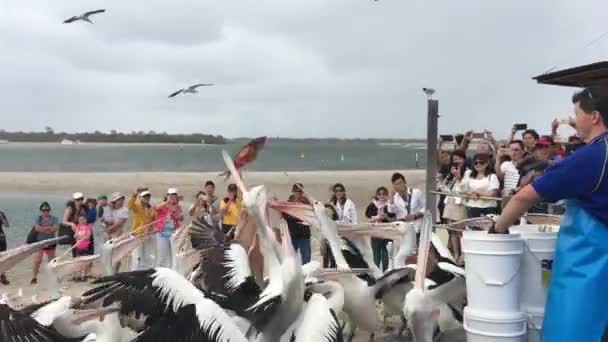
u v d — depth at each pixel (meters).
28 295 11.84
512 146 10.21
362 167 80.06
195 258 9.13
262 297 6.38
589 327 4.25
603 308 4.25
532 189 4.54
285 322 6.43
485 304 5.05
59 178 47.16
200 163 88.00
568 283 4.37
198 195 13.58
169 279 6.07
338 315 7.30
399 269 8.10
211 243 7.84
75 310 6.54
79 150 157.75
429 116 10.54
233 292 6.59
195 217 11.10
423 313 6.95
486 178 10.16
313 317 5.93
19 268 15.41
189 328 5.72
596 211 4.31
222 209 12.27
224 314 5.80
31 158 106.00
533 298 5.13
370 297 7.96
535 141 10.51
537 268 5.12
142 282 6.13
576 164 4.30
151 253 13.01
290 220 11.48
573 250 4.39
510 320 4.98
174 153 133.75
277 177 45.81
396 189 12.08
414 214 10.83
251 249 8.04
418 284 7.07
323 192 35.16
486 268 5.02
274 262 6.68
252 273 7.46
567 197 4.41
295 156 122.12
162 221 11.39
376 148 194.25
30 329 5.86
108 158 106.62
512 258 4.98
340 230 9.06
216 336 5.61
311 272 7.48
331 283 7.46
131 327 7.39
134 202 13.30
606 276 4.26
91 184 42.53
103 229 14.42
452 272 7.55
